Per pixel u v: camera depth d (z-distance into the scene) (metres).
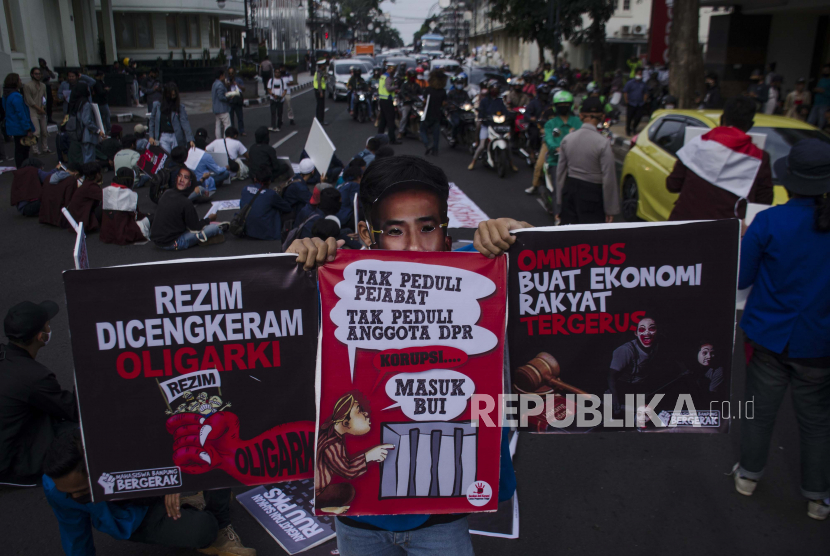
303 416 1.76
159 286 1.67
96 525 2.59
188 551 2.95
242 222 7.87
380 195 1.68
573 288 1.76
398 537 1.75
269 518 3.16
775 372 3.02
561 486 3.46
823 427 3.02
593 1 27.97
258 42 37.03
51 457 2.37
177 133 13.29
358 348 1.69
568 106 8.09
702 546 2.99
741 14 20.75
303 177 8.46
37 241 7.85
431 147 15.02
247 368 1.73
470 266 1.70
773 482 3.46
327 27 87.38
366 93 20.48
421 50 62.78
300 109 24.95
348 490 1.70
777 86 16.53
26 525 3.19
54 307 3.55
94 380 1.69
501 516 3.18
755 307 2.98
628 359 1.80
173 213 7.41
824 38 19.47
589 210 5.91
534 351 1.78
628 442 3.89
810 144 2.72
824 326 2.81
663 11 18.42
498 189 10.73
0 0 17.56
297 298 1.71
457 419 1.71
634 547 2.99
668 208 7.12
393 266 1.68
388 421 1.70
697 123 7.00
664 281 1.77
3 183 11.32
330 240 1.68
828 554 2.93
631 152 8.21
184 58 31.48
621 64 36.03
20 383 3.28
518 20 32.50
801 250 2.76
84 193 8.12
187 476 1.76
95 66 24.75
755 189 3.81
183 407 1.73
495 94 11.88
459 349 1.70
